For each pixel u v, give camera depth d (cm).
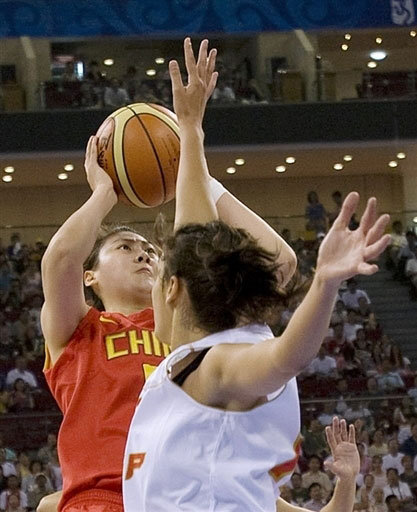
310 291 229
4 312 2230
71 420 389
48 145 2480
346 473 336
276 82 2584
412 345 2328
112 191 405
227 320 257
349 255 226
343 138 2544
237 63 2825
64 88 2531
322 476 1520
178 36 2367
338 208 2734
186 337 263
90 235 388
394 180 2959
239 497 247
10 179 2789
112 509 375
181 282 262
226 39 2825
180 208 314
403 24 2400
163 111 426
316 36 2909
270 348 235
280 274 290
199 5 2366
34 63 2639
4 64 2741
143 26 2350
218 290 255
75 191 2927
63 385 396
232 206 361
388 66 3012
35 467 1566
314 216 2538
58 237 386
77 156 2489
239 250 256
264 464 251
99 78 2634
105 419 386
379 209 2955
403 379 1969
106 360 394
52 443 1600
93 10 2339
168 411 256
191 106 333
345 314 2220
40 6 2327
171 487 251
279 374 233
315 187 2962
